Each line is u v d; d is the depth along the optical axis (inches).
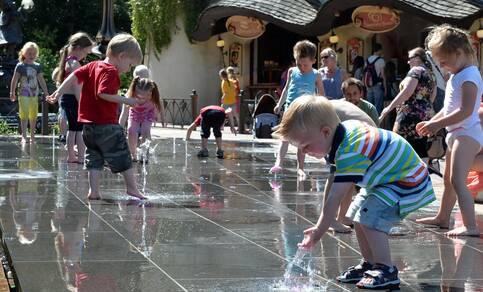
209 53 1123.9
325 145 193.2
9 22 989.2
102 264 218.4
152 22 1131.3
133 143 496.1
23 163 464.1
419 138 371.6
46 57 1304.1
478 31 769.6
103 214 297.4
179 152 573.6
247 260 227.5
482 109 338.0
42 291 189.9
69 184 376.8
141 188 374.0
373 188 199.8
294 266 221.6
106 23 864.3
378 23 844.0
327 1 866.8
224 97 874.1
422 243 260.5
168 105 1113.4
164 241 250.7
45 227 268.7
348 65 949.2
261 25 999.0
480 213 329.1
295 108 192.1
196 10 1107.3
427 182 200.5
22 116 605.0
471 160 275.7
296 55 424.5
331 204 190.7
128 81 1190.9
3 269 232.2
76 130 465.4
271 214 306.2
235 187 385.1
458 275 216.8
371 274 200.1
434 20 782.5
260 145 648.4
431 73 370.3
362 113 245.9
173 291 193.5
